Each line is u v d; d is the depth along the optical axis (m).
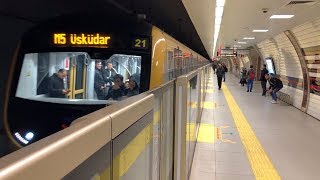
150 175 2.12
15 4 7.30
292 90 15.90
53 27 5.63
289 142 8.28
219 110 13.46
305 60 13.67
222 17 11.27
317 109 12.02
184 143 4.25
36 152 0.74
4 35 7.34
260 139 8.53
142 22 6.03
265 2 8.23
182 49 9.78
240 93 21.48
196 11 10.15
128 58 5.70
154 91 2.30
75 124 1.02
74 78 5.59
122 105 1.46
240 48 33.16
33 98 5.43
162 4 12.06
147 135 1.95
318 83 11.97
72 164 0.89
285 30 14.71
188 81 4.63
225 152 7.18
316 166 6.37
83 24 5.66
